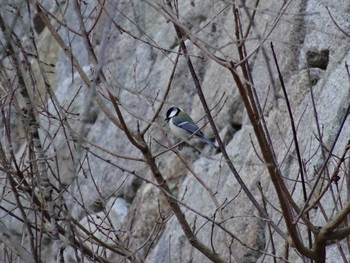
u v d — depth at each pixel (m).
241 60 7.50
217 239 14.58
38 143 8.10
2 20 7.50
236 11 8.06
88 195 16.55
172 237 16.06
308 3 14.79
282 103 14.51
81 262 8.31
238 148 15.80
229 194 14.93
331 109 12.93
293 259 12.02
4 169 8.89
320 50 14.20
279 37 15.12
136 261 9.41
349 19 13.91
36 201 9.07
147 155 8.74
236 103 16.69
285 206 7.77
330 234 7.79
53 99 8.82
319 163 12.07
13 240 6.96
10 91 8.52
